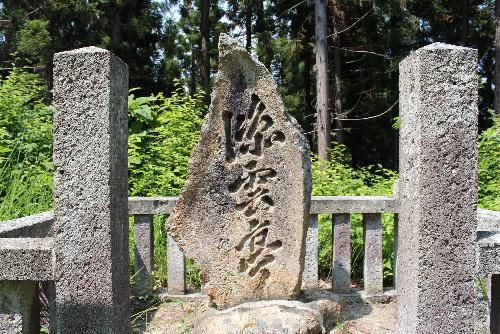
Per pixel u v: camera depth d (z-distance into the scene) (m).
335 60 14.66
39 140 5.39
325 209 4.01
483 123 16.73
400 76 2.71
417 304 2.46
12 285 2.50
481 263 2.46
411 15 14.68
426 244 2.44
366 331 3.44
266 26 17.36
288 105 16.31
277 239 3.40
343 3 14.13
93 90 2.41
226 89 3.39
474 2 17.00
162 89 16.03
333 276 4.09
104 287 2.44
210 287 3.42
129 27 14.07
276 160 3.39
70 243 2.43
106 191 2.42
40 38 12.03
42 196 4.38
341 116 14.02
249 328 2.99
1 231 2.83
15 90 5.86
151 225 4.05
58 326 2.46
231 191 3.44
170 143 5.47
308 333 3.01
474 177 2.44
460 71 2.42
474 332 2.48
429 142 2.42
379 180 6.49
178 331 3.47
